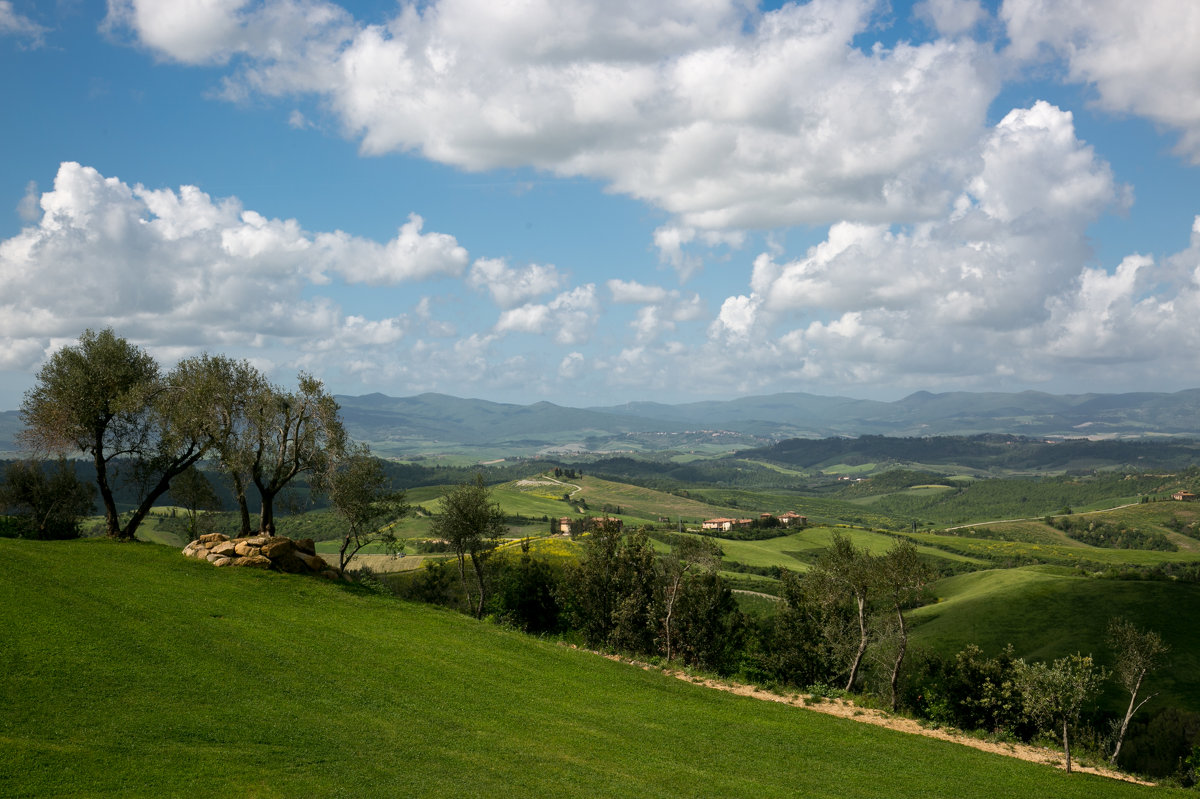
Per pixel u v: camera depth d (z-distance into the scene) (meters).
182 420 48.47
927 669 77.00
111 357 53.91
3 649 24.36
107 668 24.59
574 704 31.02
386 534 67.00
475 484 69.88
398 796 18.77
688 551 67.38
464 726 25.80
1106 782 29.42
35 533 66.75
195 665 26.72
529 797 19.91
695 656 67.19
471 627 42.19
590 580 73.31
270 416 49.28
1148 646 56.41
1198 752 55.56
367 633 36.19
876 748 30.23
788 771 25.72
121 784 17.02
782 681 69.50
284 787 18.25
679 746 27.19
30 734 18.91
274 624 34.38
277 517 181.62
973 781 26.95
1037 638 110.94
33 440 51.22
